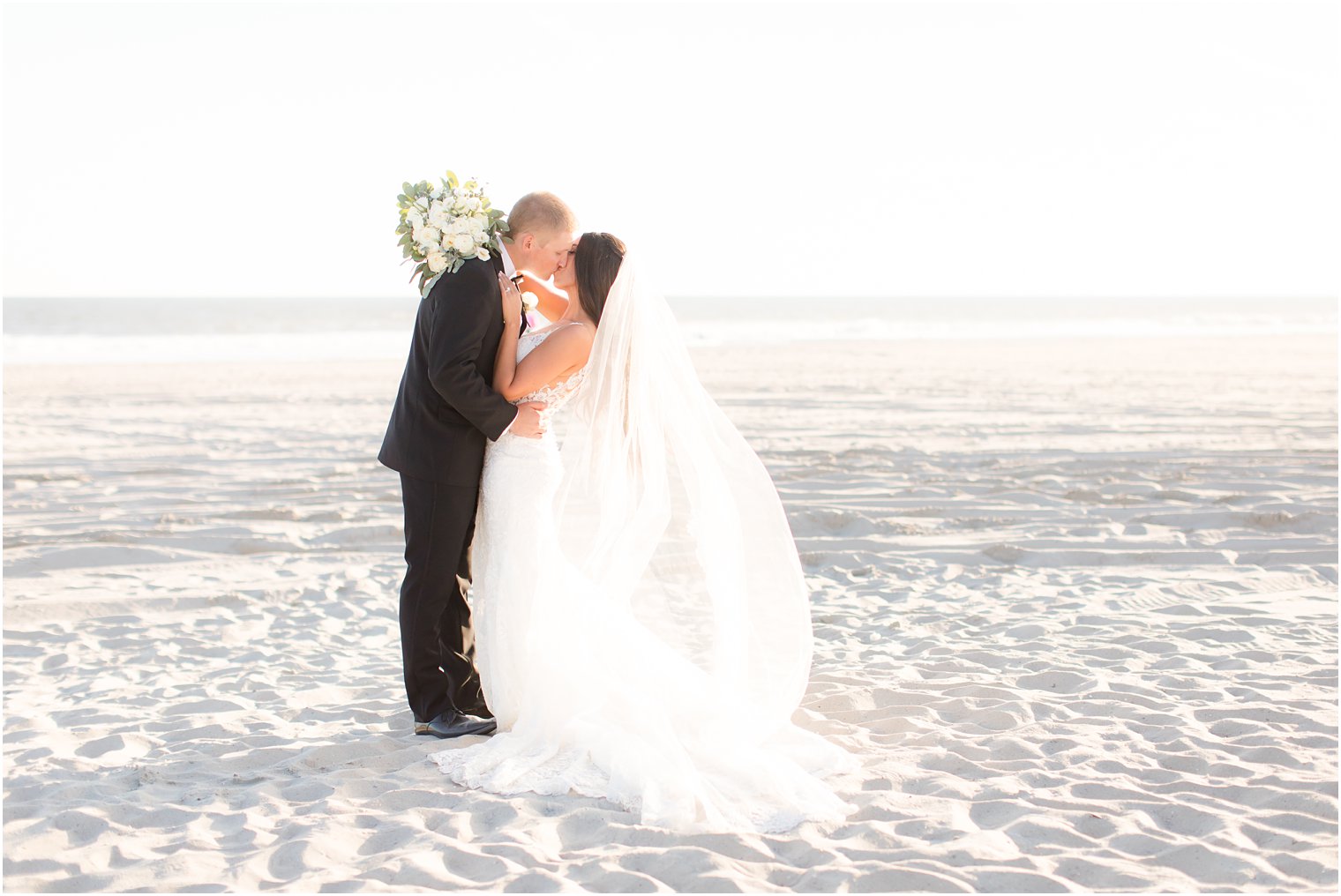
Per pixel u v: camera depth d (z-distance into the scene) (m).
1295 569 6.60
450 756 3.77
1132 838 3.06
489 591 4.06
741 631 4.09
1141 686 4.50
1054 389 19.08
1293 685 4.47
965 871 2.86
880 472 10.25
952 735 3.99
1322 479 9.46
